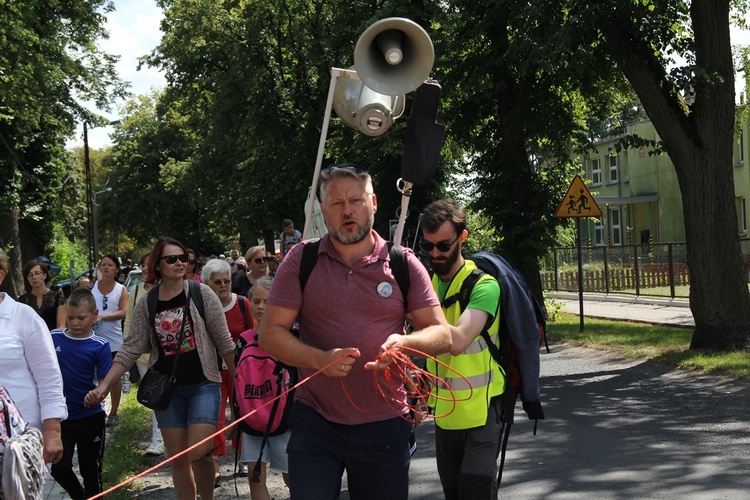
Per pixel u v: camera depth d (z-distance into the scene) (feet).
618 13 43.65
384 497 12.71
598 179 164.86
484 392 15.20
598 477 22.65
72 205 188.55
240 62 112.98
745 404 31.53
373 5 90.79
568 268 108.06
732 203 45.29
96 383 23.17
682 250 91.81
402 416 12.64
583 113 73.87
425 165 15.66
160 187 221.25
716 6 44.70
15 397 14.92
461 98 68.90
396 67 14.51
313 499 12.24
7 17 71.77
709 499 20.30
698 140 45.19
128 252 285.84
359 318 12.21
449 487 16.06
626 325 65.05
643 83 45.62
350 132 85.40
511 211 68.28
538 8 45.03
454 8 66.49
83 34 92.48
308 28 107.96
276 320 12.19
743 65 69.46
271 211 116.78
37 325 15.31
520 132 68.18
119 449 29.76
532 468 23.95
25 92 74.28
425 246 15.53
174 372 19.54
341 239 12.10
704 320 45.39
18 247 105.29
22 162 109.70
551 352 51.21
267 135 113.29
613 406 32.63
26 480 12.56
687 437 26.73
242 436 19.77
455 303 15.34
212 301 20.06
